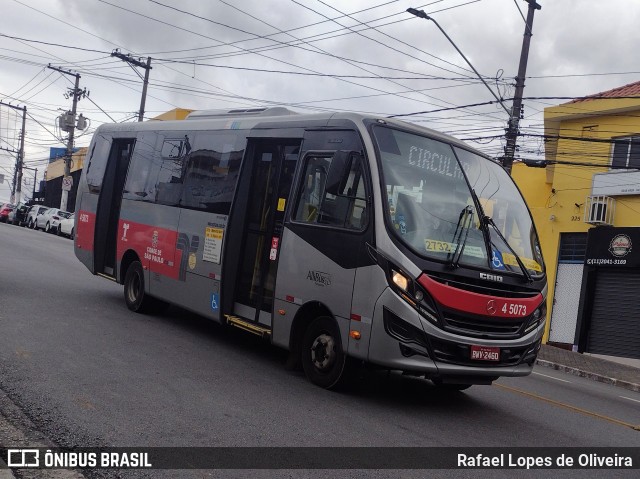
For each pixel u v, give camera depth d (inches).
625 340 764.6
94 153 527.2
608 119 810.2
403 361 264.1
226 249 357.4
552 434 282.4
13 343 309.6
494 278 280.1
